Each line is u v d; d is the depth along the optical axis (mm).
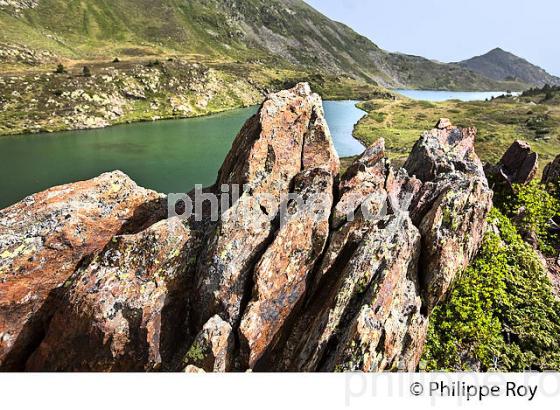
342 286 14844
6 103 125125
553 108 178000
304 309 16047
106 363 14430
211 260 15430
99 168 80938
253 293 14812
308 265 16094
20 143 101562
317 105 20531
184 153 95562
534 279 21016
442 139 26750
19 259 15836
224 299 14953
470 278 19391
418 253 16562
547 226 27344
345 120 163125
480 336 17281
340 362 13320
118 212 18438
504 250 21891
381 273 14844
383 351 13766
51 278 16297
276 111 19297
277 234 15688
